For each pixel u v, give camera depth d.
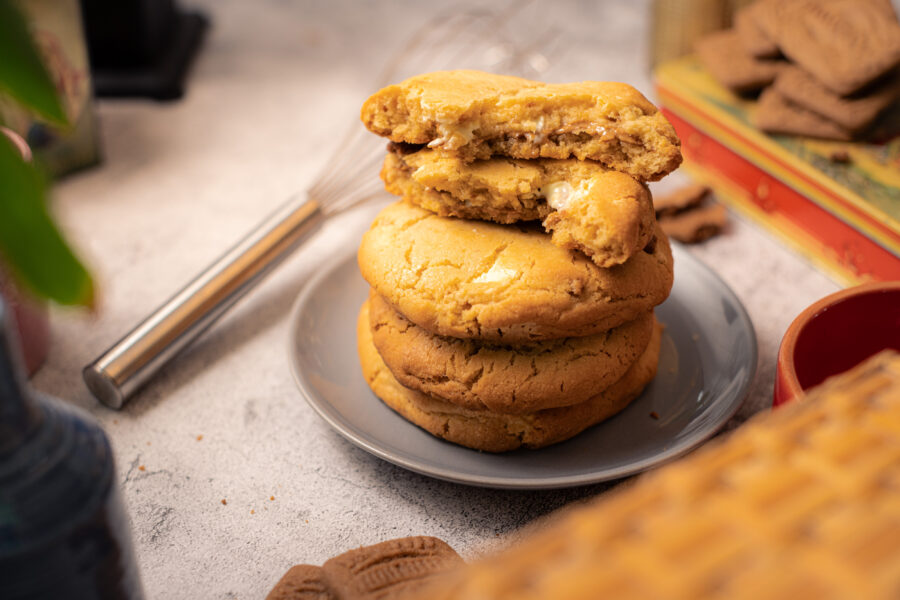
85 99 0.50
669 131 0.31
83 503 0.23
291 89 0.59
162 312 0.38
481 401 0.32
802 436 0.20
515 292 0.31
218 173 0.52
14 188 0.20
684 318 0.38
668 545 0.17
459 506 0.33
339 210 0.43
